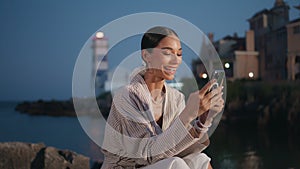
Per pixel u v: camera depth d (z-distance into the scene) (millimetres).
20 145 3338
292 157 5234
